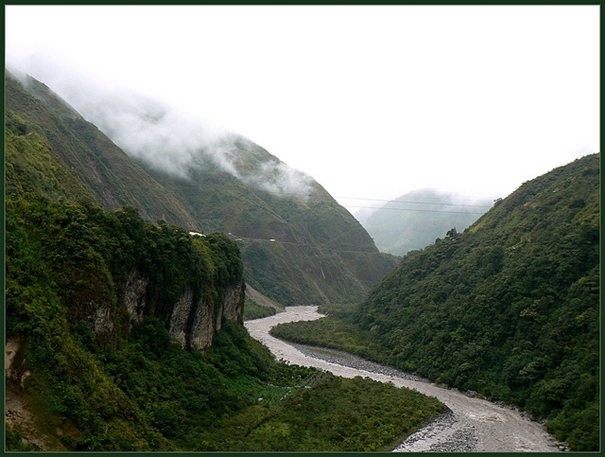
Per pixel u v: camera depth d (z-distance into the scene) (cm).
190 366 5206
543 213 8762
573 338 5966
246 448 4181
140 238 5097
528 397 5941
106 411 3588
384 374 7956
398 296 10819
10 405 3106
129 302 4828
